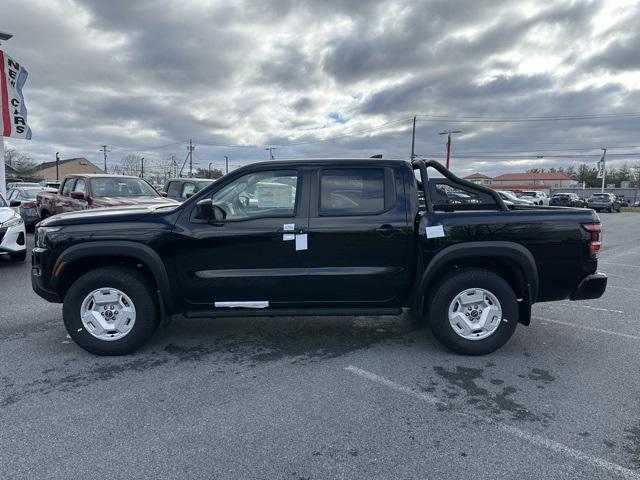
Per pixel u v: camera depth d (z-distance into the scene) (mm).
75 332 4270
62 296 4492
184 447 2854
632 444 2906
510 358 4352
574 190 67562
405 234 4305
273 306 4391
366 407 3381
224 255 4266
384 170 4410
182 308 4406
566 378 3902
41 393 3590
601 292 4391
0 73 12688
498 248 4230
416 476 2586
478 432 3043
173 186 14281
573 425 3135
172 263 4266
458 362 4246
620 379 3885
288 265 4293
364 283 4336
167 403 3426
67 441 2914
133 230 4234
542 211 4359
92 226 4270
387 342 4781
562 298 4430
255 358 4332
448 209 4852
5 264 9141
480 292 4312
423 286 4312
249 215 4328
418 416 3252
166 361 4250
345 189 4363
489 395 3582
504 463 2705
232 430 3053
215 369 4066
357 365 4168
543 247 4270
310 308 4426
